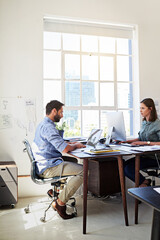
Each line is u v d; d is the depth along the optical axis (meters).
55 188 3.48
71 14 4.10
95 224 2.81
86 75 4.43
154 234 1.33
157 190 1.41
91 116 4.45
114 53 4.58
